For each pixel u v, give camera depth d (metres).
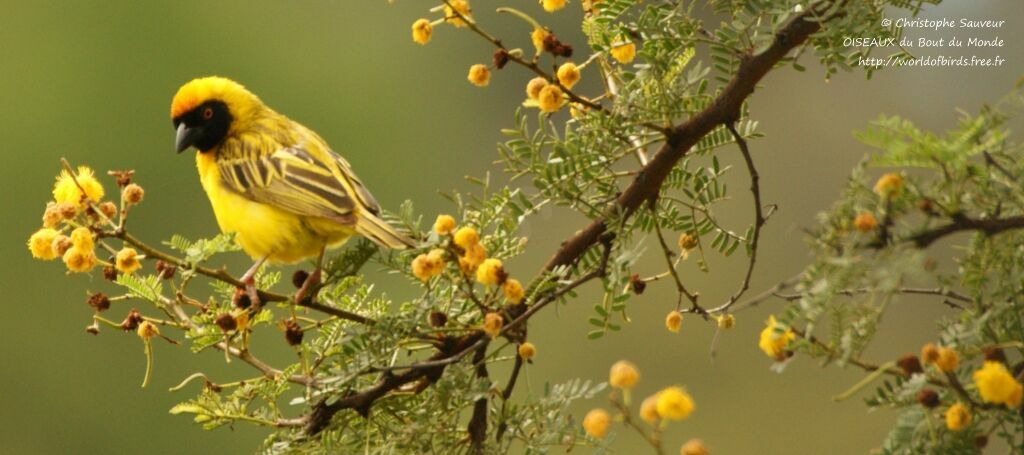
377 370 8.13
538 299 8.45
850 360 6.75
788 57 8.55
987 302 6.98
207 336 8.55
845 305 6.75
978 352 6.88
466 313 8.48
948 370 6.58
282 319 8.62
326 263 8.81
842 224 6.60
